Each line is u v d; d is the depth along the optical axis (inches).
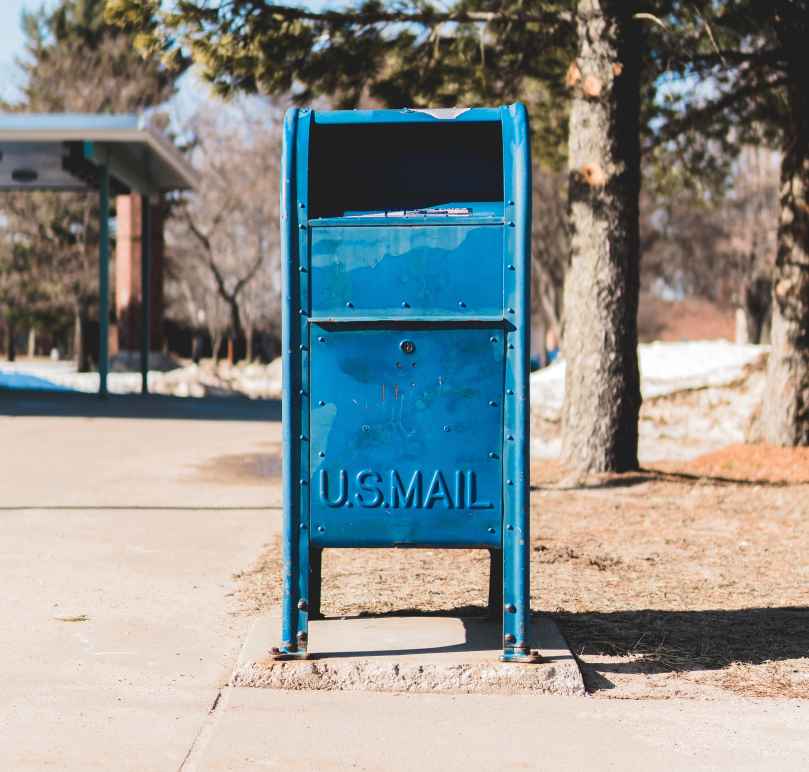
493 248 184.1
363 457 184.7
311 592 215.6
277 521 344.8
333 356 184.5
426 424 184.4
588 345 445.1
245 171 1908.2
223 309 2186.3
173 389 1188.5
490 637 198.7
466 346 184.4
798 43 518.6
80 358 1643.7
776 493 414.9
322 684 177.9
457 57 532.4
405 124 199.0
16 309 2149.4
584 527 342.6
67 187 1066.7
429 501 184.4
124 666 187.2
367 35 494.3
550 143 700.7
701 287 2170.3
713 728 161.3
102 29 2017.7
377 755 149.0
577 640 207.5
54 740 152.3
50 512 352.5
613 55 433.4
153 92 1926.7
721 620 224.7
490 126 203.2
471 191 205.0
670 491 416.5
